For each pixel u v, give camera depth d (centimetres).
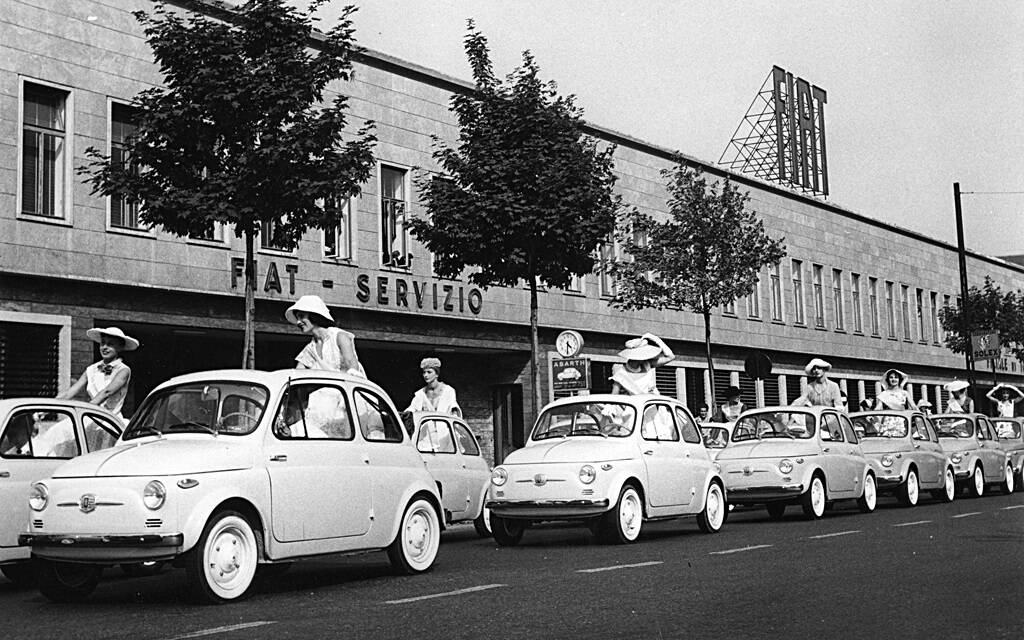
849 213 5134
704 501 1639
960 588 970
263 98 1706
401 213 2814
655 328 3741
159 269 2233
